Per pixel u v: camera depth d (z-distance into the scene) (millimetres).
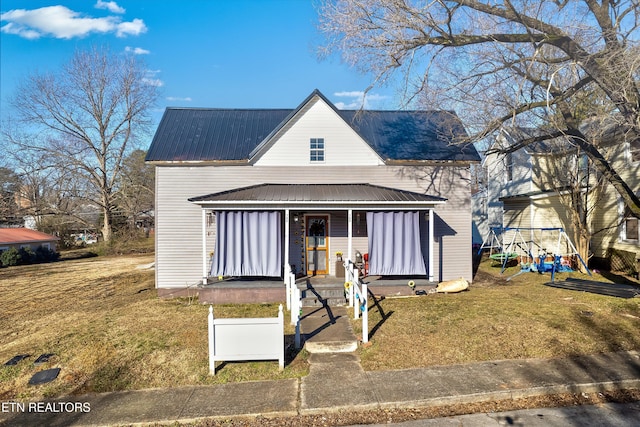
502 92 12898
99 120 36594
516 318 9195
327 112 14273
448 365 6816
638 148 15094
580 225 15828
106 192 37094
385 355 7328
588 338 7801
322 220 14125
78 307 12367
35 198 38906
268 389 6133
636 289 11539
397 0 10812
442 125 15344
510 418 5246
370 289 12133
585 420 5141
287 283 11289
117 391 6234
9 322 10766
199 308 11383
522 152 20250
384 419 5324
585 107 14016
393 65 12359
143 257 31281
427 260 14234
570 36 10648
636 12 9852
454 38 11508
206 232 13523
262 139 14930
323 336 8305
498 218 23406
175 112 16281
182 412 5492
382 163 14336
